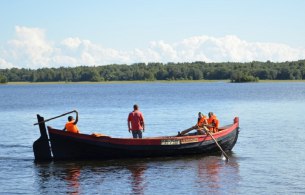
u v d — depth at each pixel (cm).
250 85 16475
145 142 2281
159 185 1784
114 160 2247
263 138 2956
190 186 1766
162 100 7806
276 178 1870
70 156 2239
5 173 1992
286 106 5962
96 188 1755
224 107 5928
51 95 10712
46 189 1747
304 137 2997
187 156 2352
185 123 4019
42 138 2228
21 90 15200
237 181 1830
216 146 2420
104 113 5225
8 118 4753
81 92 12406
